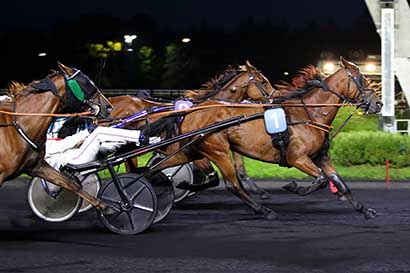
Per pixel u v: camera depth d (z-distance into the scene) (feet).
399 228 32.01
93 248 27.78
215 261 25.55
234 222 33.71
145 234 30.63
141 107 40.96
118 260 25.70
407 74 68.49
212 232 31.07
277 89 39.50
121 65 140.05
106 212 30.01
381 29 62.90
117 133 31.35
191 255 26.53
